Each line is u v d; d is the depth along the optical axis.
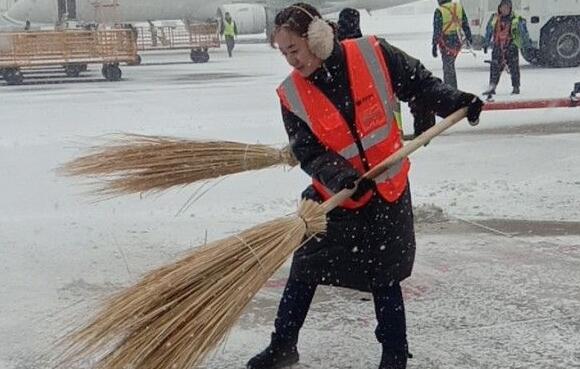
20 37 22.92
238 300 3.21
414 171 8.86
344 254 3.79
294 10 3.63
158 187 4.18
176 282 3.16
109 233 6.63
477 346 4.34
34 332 4.57
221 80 21.23
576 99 9.57
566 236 6.33
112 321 3.11
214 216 7.15
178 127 12.67
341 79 3.68
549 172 8.67
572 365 4.09
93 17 30.52
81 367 3.62
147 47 28.36
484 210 7.15
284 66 25.53
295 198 7.77
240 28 31.42
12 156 10.46
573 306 4.87
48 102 17.30
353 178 3.54
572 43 21.22
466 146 10.34
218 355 4.28
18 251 6.16
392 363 3.89
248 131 12.07
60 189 8.36
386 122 3.75
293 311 3.99
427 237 6.36
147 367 3.07
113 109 15.51
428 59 24.98
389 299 3.85
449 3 15.14
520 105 9.39
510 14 15.09
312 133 3.70
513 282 5.30
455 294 5.10
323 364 4.16
